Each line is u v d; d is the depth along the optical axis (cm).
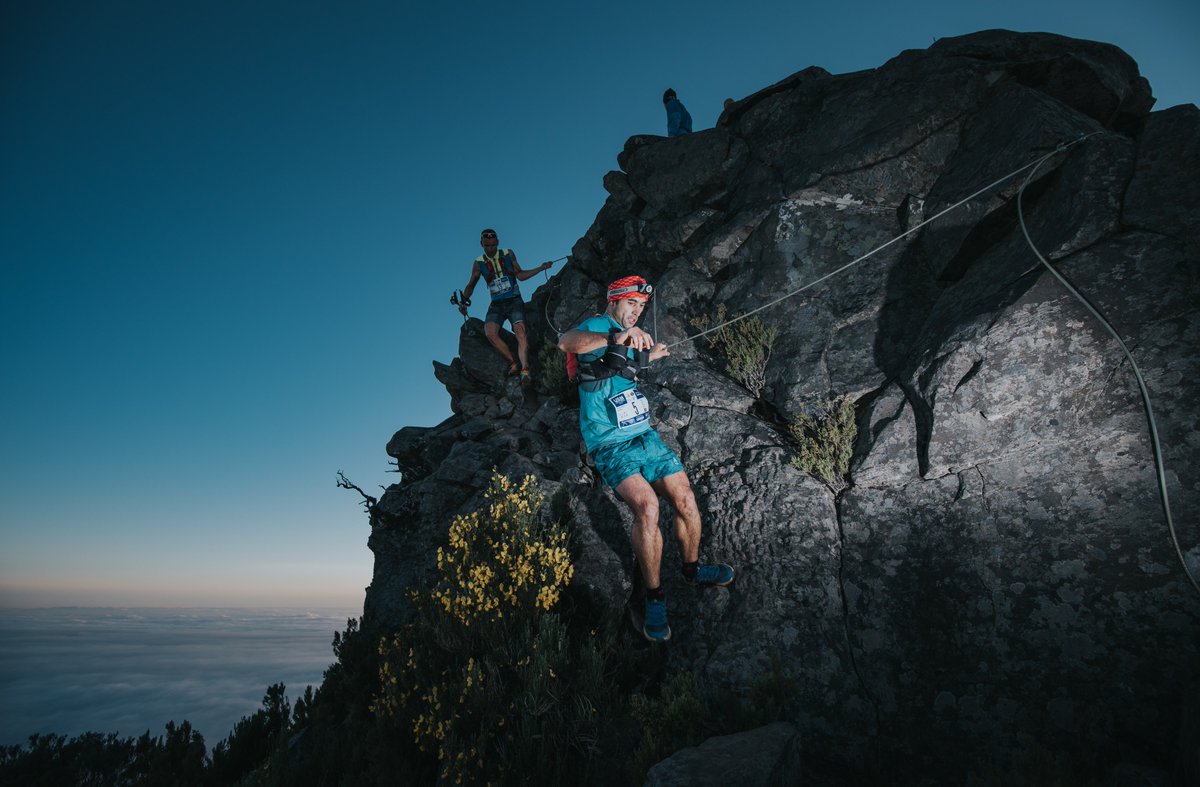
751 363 499
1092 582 299
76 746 1054
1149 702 267
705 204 688
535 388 784
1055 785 238
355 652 564
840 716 324
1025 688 293
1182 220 336
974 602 322
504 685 388
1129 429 315
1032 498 329
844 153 556
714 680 354
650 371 548
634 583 442
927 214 497
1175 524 291
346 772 415
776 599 373
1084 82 506
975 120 519
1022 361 349
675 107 858
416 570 609
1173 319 320
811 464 405
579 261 794
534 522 468
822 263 528
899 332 463
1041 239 395
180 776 543
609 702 371
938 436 361
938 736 301
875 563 358
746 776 259
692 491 423
